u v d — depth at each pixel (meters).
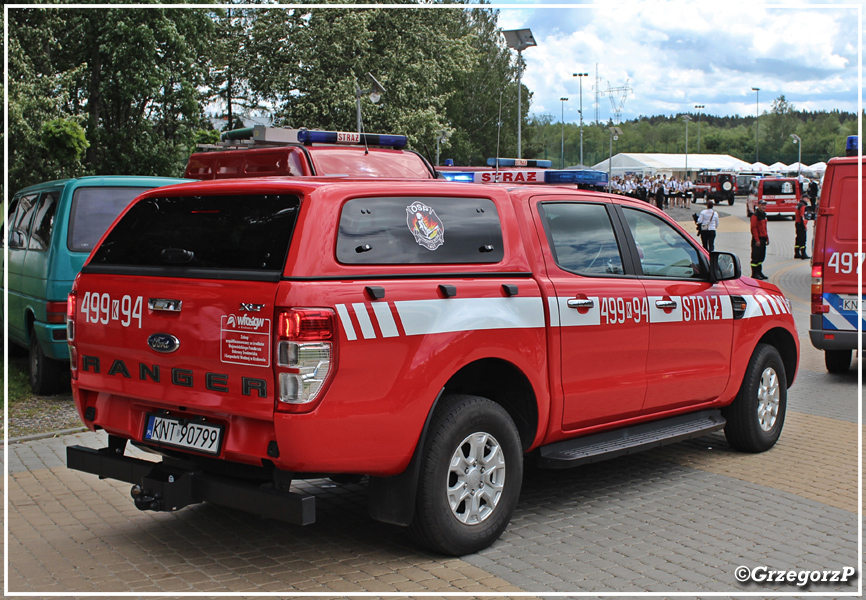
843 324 9.27
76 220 7.97
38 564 4.24
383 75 33.72
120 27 23.97
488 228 4.65
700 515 5.08
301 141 9.53
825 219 9.36
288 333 3.70
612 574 4.15
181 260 4.19
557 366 4.83
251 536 4.68
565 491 5.57
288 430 3.71
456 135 51.78
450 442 4.21
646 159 69.44
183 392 4.06
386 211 4.20
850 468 6.15
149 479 4.18
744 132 144.25
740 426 6.43
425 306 4.15
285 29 33.56
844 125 132.00
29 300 8.26
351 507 5.20
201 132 26.75
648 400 5.51
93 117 25.53
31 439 6.75
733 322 6.17
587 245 5.22
